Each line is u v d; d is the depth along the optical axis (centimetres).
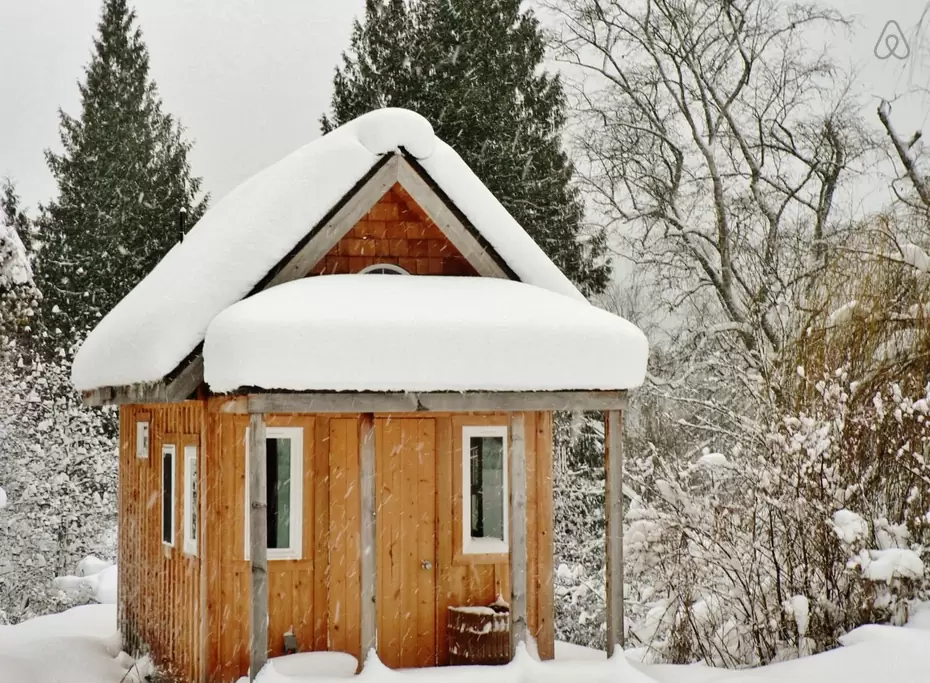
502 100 2642
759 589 1048
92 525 2244
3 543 2131
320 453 1020
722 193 2070
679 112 2227
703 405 1691
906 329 1086
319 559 1011
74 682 1112
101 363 1170
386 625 1023
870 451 1020
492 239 1066
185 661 1035
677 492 1214
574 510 2088
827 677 857
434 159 1036
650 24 2209
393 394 889
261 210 991
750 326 1861
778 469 1007
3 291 1434
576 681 891
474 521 1055
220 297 945
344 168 1003
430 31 2733
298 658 951
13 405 2162
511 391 919
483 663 1004
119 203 3173
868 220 1264
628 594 1414
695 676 934
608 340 945
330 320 867
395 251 1079
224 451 974
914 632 895
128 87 3275
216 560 962
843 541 949
